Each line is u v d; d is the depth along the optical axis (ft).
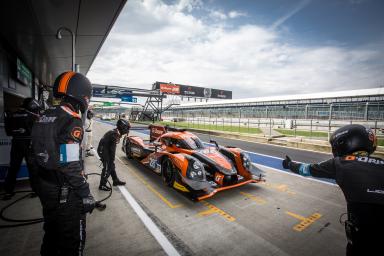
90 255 7.07
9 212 10.02
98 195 12.25
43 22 16.28
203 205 11.30
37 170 4.78
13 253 7.15
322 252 7.54
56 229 4.71
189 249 7.55
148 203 11.34
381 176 3.72
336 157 4.48
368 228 3.67
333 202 12.05
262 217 10.11
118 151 26.37
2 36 19.39
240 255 7.32
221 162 13.24
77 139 4.80
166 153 13.70
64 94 5.04
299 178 16.69
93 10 14.69
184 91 156.15
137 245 7.70
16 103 26.91
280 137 41.70
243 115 105.70
